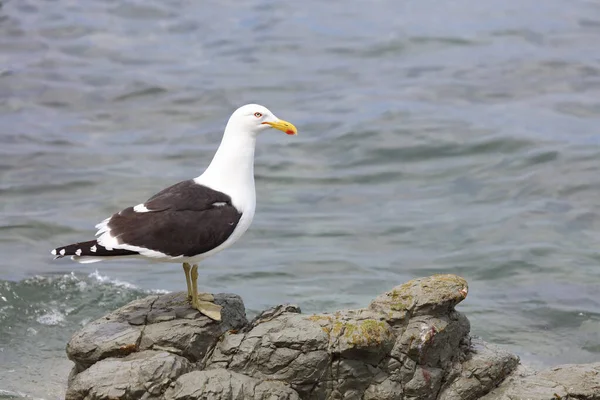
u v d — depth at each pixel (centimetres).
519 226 1719
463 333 1031
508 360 1037
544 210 1786
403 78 2530
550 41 2739
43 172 1980
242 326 1041
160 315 1015
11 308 1361
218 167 1009
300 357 955
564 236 1672
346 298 1444
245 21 3039
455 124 2197
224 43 2848
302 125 2230
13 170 1991
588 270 1545
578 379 994
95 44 2850
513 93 2402
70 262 1568
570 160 1992
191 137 2195
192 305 1028
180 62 2697
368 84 2497
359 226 1738
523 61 2595
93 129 2247
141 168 2006
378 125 2200
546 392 970
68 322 1334
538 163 1992
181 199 978
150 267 1553
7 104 2398
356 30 2909
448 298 997
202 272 1542
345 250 1636
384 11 3088
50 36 2917
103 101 2417
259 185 1936
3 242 1650
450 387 1000
